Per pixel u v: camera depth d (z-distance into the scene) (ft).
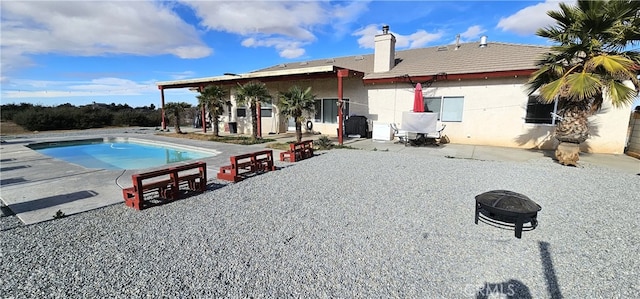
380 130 41.63
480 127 36.70
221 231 11.64
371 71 47.19
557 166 24.29
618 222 12.56
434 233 11.48
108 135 52.08
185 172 22.86
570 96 21.22
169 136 50.34
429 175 21.24
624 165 24.56
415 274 8.61
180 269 8.82
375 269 8.87
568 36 21.88
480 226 12.15
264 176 21.26
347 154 31.04
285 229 11.84
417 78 39.40
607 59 19.86
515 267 9.02
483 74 34.65
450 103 38.29
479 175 21.16
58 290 7.76
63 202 15.11
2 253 9.75
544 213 13.66
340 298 7.47
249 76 44.34
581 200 15.51
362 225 12.26
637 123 28.89
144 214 13.53
